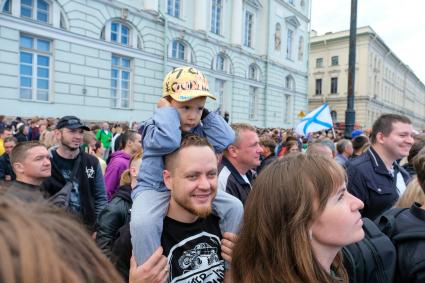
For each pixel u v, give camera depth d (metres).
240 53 24.30
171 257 1.72
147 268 1.58
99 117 15.52
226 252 1.81
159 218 1.72
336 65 47.66
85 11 14.73
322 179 1.34
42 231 0.50
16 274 0.43
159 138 1.72
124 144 4.89
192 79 2.01
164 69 18.44
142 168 1.90
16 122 11.18
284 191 1.35
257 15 26.64
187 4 20.23
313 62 49.78
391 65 59.88
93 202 3.85
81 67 14.74
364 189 3.22
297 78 31.30
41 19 13.59
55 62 13.91
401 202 2.13
